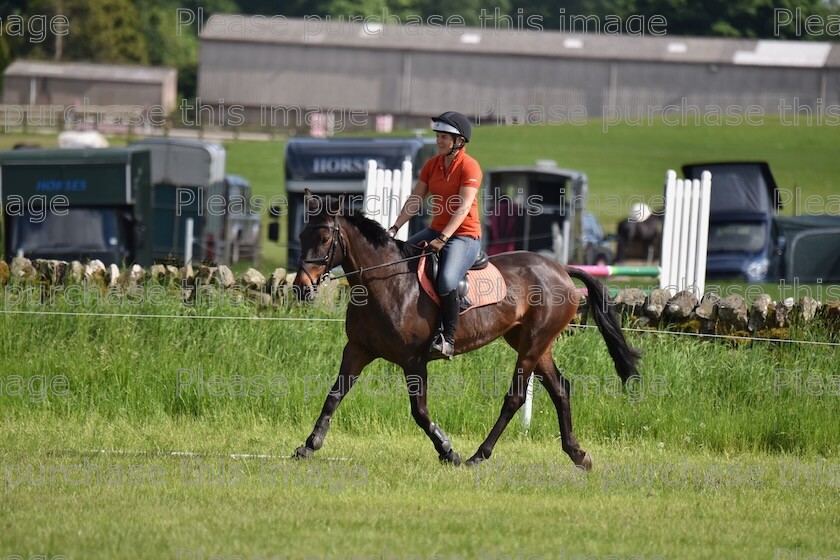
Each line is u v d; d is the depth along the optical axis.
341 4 102.75
